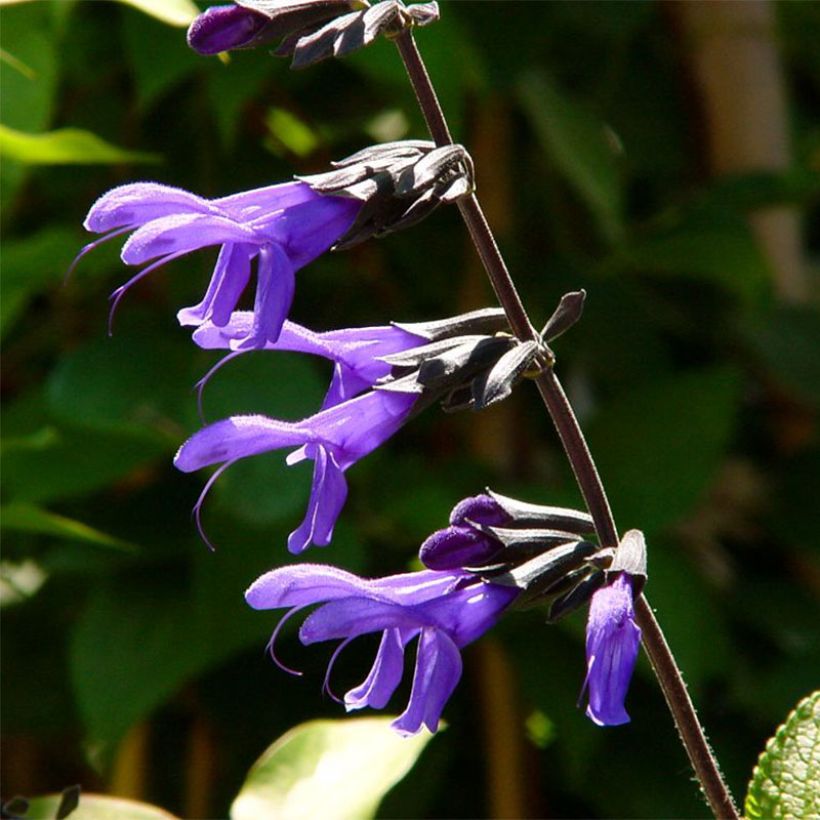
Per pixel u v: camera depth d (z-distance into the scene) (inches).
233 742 28.2
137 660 26.6
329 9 22.4
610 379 29.3
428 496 26.8
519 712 27.8
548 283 28.6
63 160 25.7
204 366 26.3
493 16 27.2
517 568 22.2
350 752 25.1
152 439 26.5
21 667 28.5
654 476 27.4
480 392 22.2
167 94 28.7
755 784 22.9
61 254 26.5
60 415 26.4
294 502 25.6
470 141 29.2
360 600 22.0
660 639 22.5
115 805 24.3
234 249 22.0
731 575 29.2
